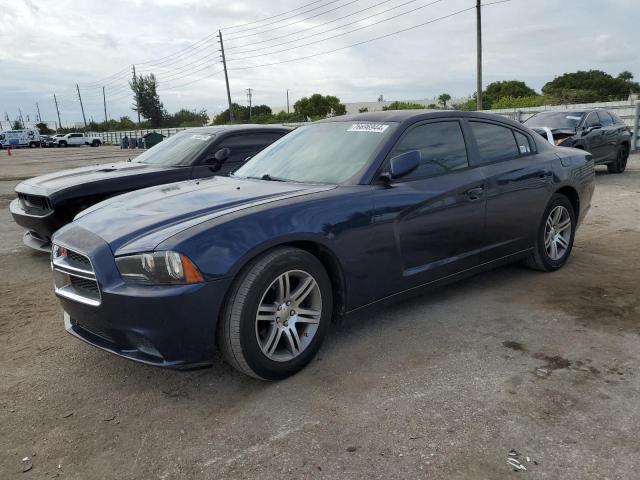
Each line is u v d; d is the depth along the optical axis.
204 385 2.96
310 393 2.81
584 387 2.77
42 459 2.36
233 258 2.67
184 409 2.72
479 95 28.36
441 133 3.88
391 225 3.35
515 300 4.10
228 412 2.67
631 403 2.61
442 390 2.78
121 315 2.64
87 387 2.99
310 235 2.95
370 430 2.46
